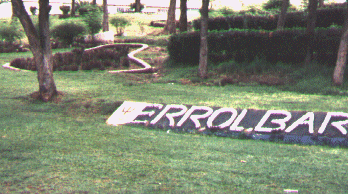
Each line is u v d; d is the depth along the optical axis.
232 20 21.84
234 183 5.40
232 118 9.35
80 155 6.68
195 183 5.39
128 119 10.25
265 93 12.59
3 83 14.78
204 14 15.44
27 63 19.20
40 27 12.09
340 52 12.47
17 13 11.89
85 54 20.72
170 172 5.87
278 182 5.46
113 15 44.34
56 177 5.53
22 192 4.94
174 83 15.26
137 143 7.74
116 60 20.09
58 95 12.52
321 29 15.16
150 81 15.74
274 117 9.11
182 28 23.94
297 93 12.43
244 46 16.48
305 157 6.81
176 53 18.44
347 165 6.29
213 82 14.94
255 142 8.21
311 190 5.14
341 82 12.60
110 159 6.50
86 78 16.31
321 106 10.17
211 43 17.34
